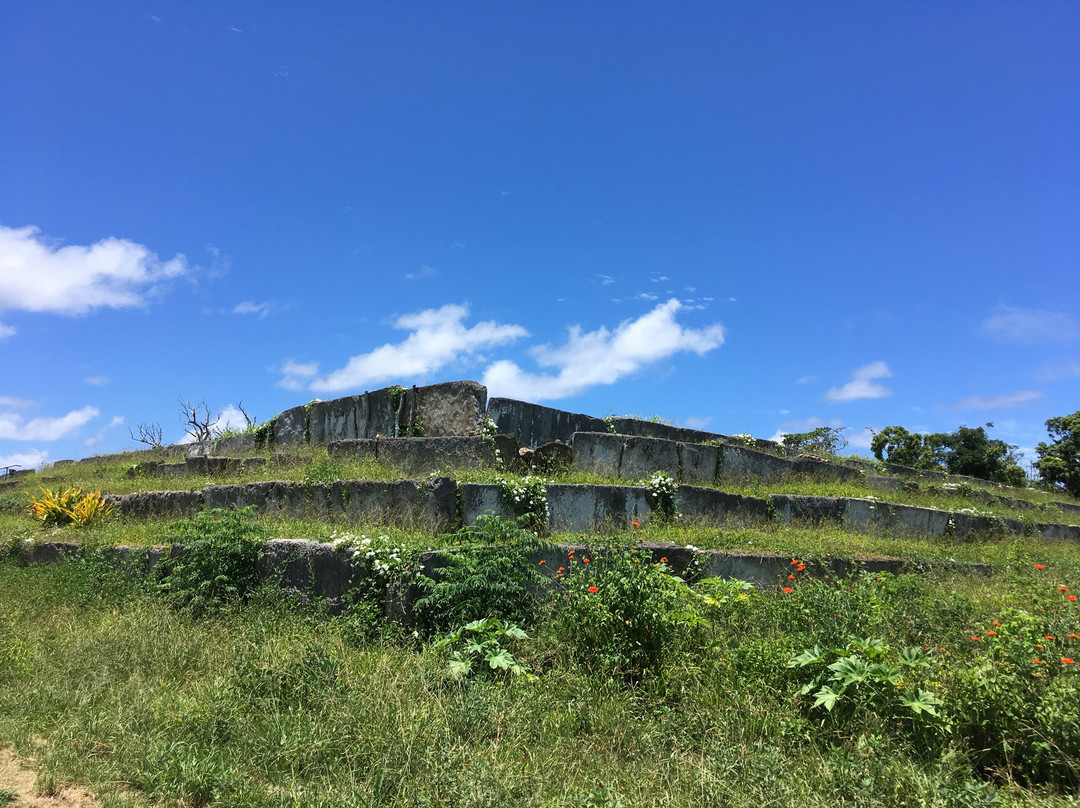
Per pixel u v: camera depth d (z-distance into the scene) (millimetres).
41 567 10727
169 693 6027
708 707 5730
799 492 14273
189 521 10344
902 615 6902
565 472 12492
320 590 8391
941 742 5039
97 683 6184
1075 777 4539
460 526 9719
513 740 5199
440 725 5238
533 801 4332
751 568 9492
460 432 13414
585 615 6734
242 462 14734
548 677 6262
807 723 5320
